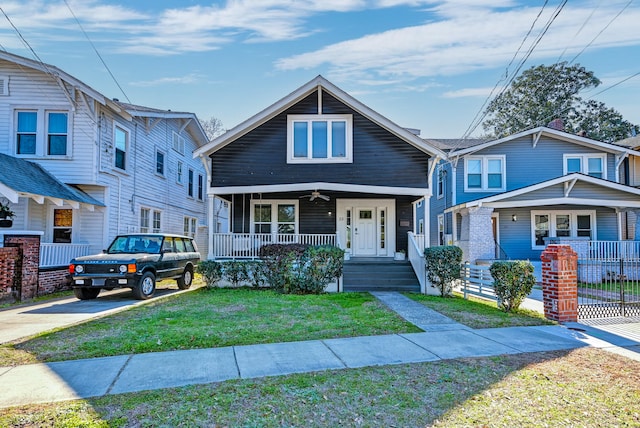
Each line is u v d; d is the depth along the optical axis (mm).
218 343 5750
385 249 15227
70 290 11688
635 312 7945
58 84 12711
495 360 4969
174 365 4758
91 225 13219
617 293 11273
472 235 15797
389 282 11867
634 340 6016
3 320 7328
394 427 3213
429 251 11242
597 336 6254
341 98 13266
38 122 12711
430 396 3828
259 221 15180
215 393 3877
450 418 3371
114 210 13844
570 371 4570
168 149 18703
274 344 5707
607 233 17469
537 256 17656
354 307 8625
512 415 3434
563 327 6895
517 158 18359
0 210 10773
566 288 7418
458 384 4141
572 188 16109
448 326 6910
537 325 7055
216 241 13016
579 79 38062
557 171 18328
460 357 5102
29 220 12414
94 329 6508
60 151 12789
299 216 15195
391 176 13250
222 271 12055
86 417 3340
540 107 38281
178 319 7301
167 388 4020
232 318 7426
